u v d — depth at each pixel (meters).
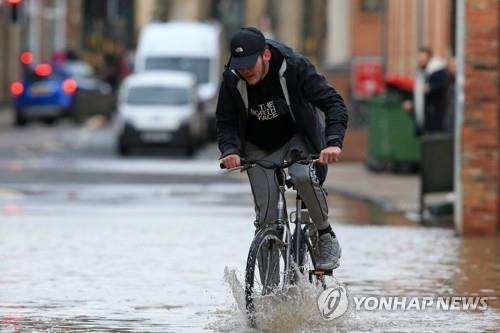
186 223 30.73
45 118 84.62
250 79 16.64
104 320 17.81
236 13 174.25
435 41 54.12
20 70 108.81
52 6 121.44
